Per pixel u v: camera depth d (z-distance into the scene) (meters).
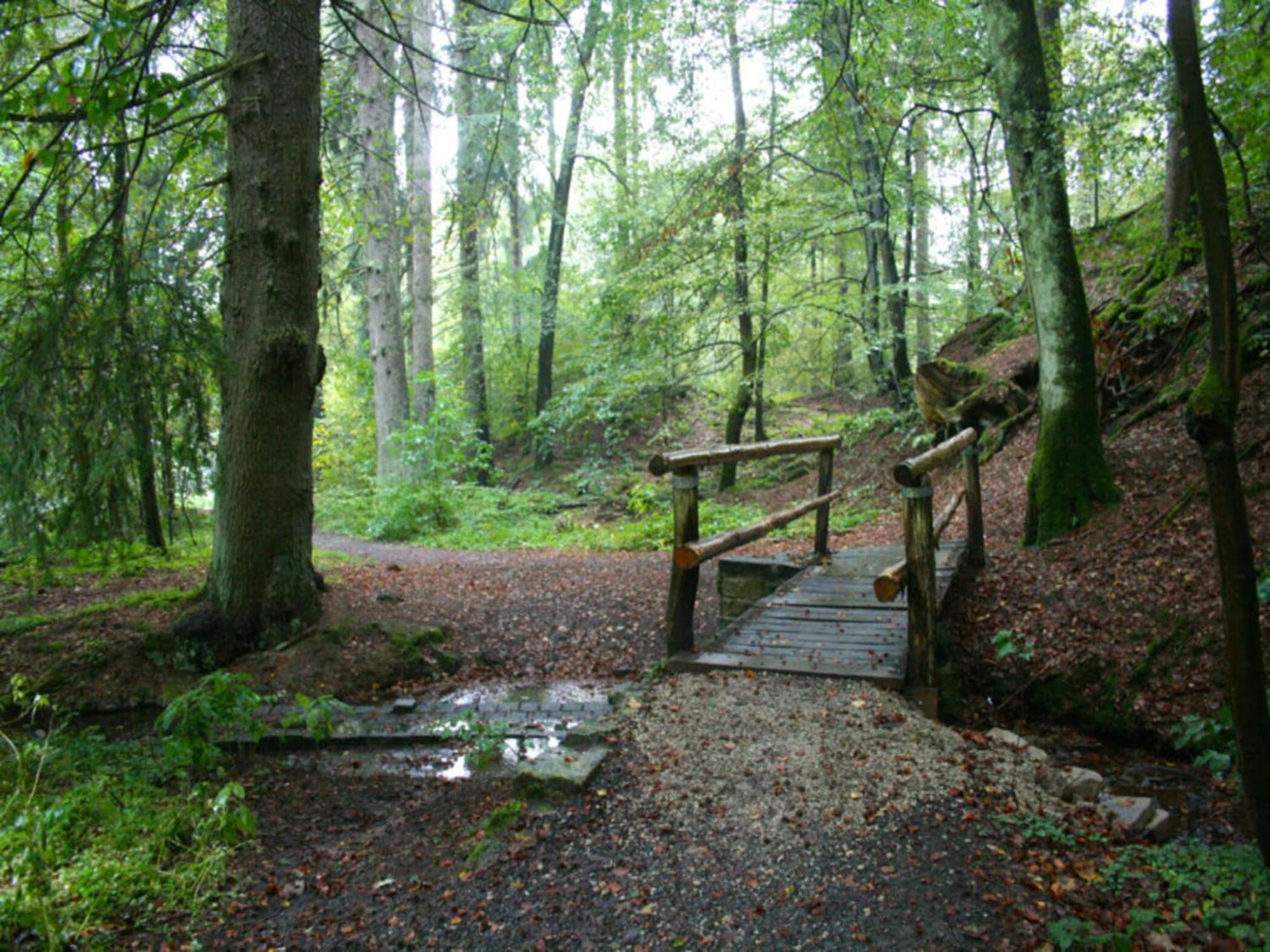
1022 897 3.18
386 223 14.75
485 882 3.50
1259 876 3.15
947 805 3.84
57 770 4.75
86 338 5.46
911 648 5.05
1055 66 9.35
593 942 3.07
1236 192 8.05
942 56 11.20
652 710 4.91
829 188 15.47
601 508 17.25
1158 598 6.02
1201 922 2.98
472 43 14.34
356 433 22.72
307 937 3.24
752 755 4.30
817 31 12.03
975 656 6.36
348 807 4.67
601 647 7.74
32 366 5.41
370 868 3.81
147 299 5.82
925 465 4.99
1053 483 7.49
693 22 11.90
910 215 14.62
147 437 5.64
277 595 7.20
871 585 7.14
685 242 14.45
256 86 6.88
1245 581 3.01
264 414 7.11
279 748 5.61
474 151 19.41
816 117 12.64
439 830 4.25
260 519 7.14
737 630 6.17
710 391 19.11
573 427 18.47
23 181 5.13
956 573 6.96
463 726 5.84
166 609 7.34
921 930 3.00
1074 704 5.75
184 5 6.00
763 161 14.55
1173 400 8.74
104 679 6.61
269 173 6.92
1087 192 15.22
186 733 4.64
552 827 3.86
